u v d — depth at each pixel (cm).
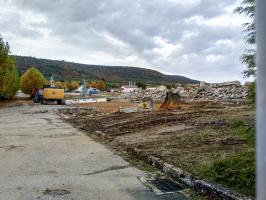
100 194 606
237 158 693
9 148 1114
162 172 769
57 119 2341
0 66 4562
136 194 605
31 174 755
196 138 1098
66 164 861
